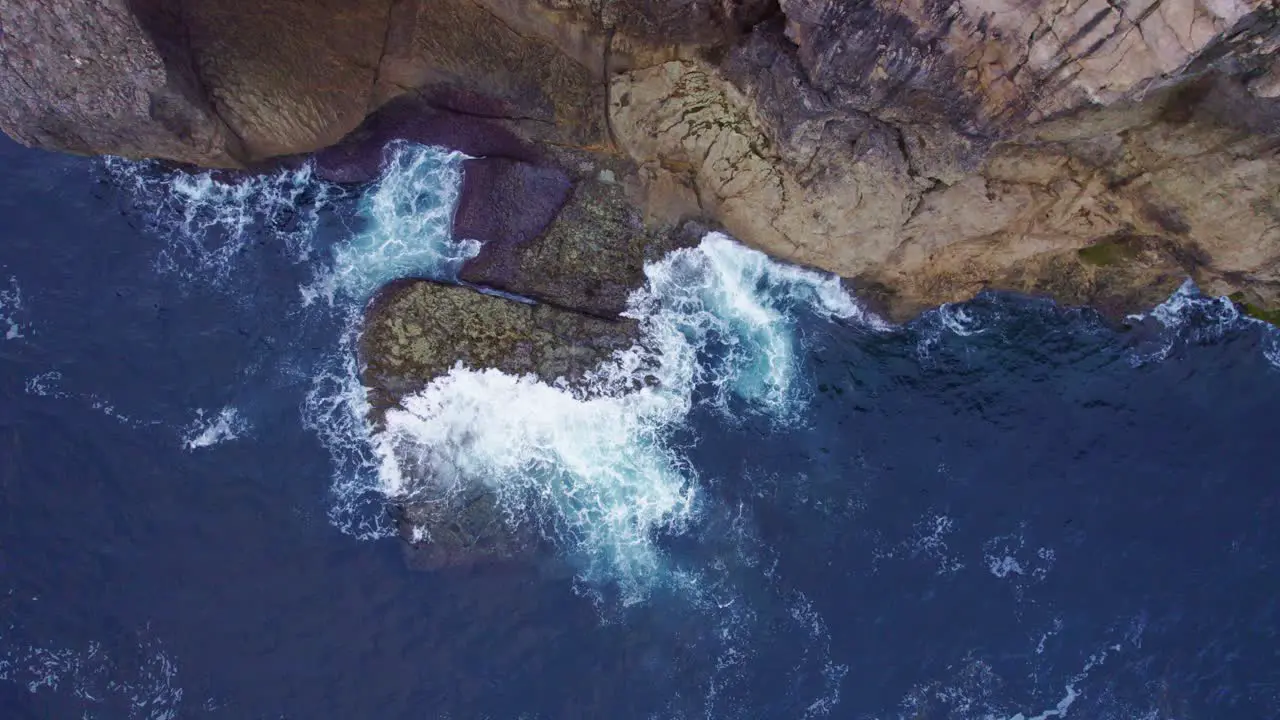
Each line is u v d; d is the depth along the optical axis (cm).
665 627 2594
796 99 2436
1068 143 2445
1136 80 2025
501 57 2686
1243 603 2677
